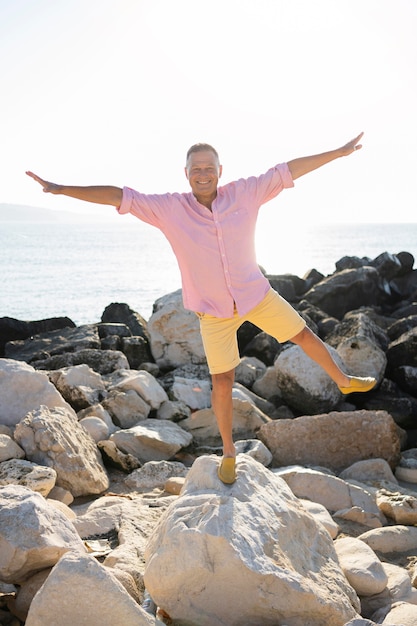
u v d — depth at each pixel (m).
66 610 3.50
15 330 12.70
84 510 6.03
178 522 4.16
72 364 9.82
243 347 11.70
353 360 9.69
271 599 3.86
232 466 4.54
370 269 15.19
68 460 6.36
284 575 3.89
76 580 3.49
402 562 5.16
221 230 4.39
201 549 3.93
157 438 7.39
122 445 7.30
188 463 7.52
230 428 4.61
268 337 11.09
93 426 7.47
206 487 4.59
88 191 4.36
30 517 4.23
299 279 16.11
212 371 4.62
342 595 4.13
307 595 3.86
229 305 4.46
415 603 4.47
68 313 30.41
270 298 4.57
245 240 4.47
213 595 3.94
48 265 68.62
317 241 161.50
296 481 6.27
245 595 3.89
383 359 9.83
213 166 4.42
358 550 4.87
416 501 5.95
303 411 9.34
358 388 4.92
